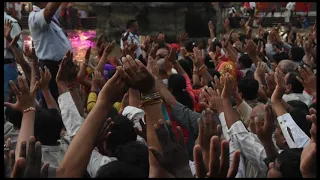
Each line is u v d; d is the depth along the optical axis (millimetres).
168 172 3086
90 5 25891
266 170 4117
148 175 3482
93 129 3135
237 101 5285
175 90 6211
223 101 4418
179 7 24734
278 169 3531
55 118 4480
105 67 8312
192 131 5262
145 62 9242
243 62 9398
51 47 8383
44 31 8320
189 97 6258
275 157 3934
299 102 5617
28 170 2820
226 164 2793
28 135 3713
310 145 3121
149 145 3211
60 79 5035
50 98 5156
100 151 4512
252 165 4215
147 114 3232
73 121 4809
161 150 3150
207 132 3510
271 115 4031
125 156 3629
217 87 4812
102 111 3162
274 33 13180
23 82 3828
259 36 16531
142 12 25047
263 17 36312
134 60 3182
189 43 12469
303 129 4996
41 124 4406
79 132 3143
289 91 6574
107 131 3838
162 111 3305
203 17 25578
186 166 2924
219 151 2863
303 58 10008
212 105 4711
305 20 35281
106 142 4324
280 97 4520
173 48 7281
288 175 3453
